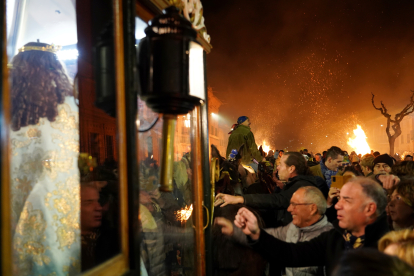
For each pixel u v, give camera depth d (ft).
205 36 7.40
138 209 4.28
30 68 4.82
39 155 4.66
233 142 15.31
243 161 14.83
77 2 5.72
